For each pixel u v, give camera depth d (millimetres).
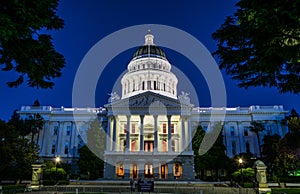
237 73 15719
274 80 15297
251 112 83125
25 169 44281
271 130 81312
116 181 42938
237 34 13977
